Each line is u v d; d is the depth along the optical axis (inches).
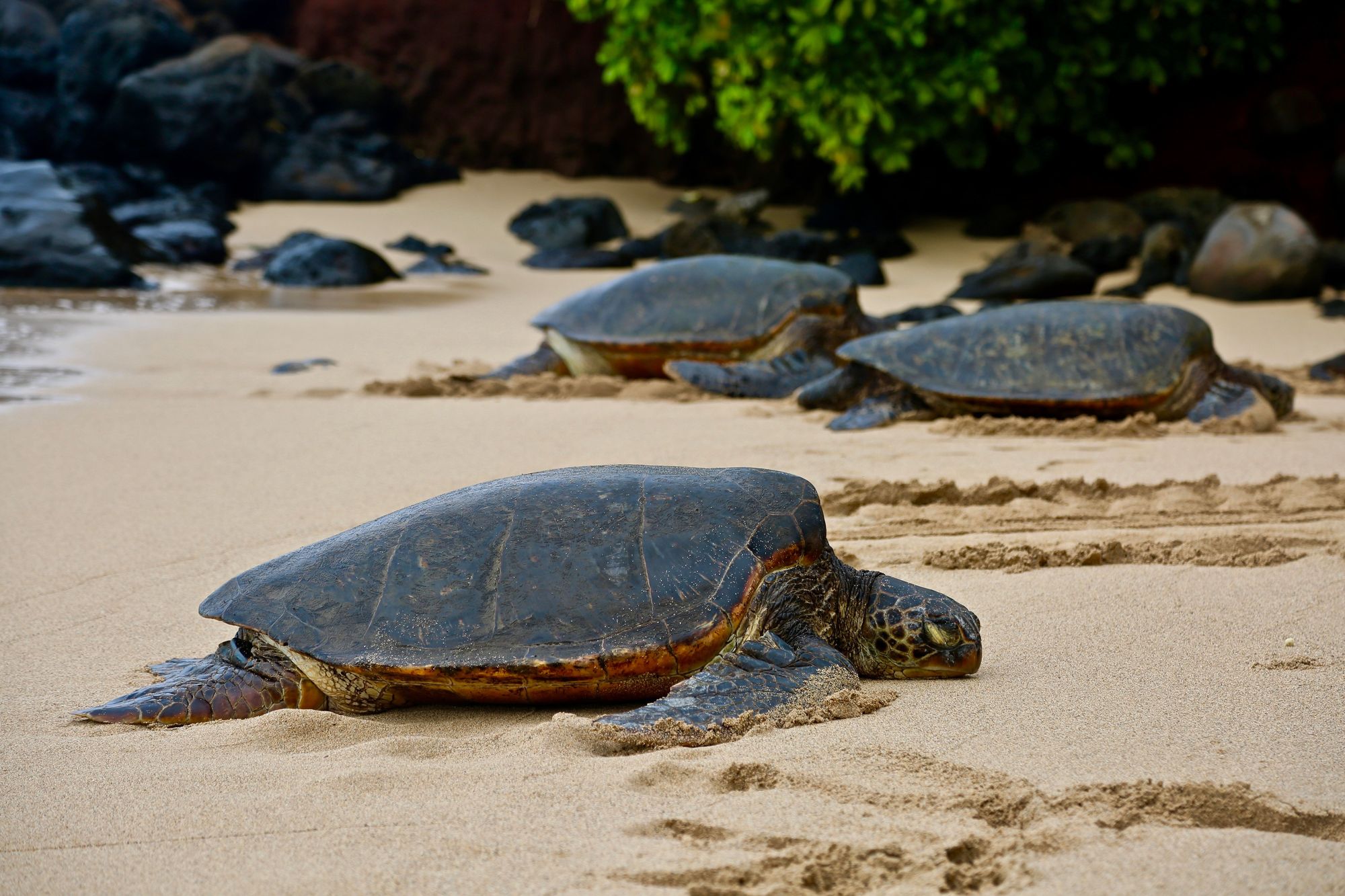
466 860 107.3
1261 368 493.0
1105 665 162.1
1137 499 262.1
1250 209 707.4
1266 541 225.0
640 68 893.8
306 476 289.6
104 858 109.4
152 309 660.7
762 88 834.2
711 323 454.0
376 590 150.4
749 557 151.1
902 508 257.9
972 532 239.5
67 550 227.8
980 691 152.6
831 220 931.3
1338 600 189.6
